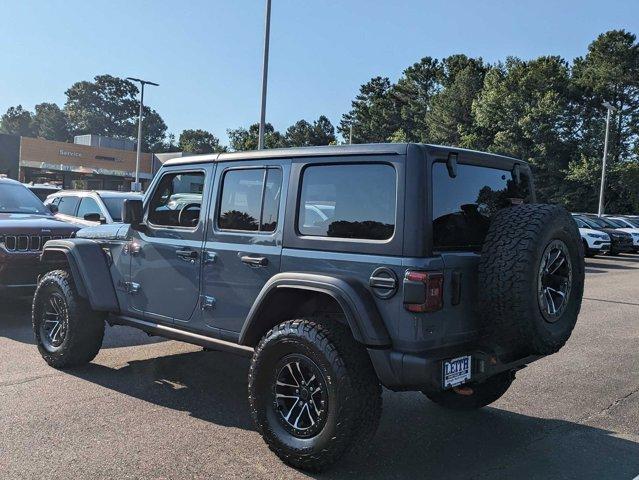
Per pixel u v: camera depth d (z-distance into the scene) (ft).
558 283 12.76
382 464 12.85
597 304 36.94
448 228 12.30
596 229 79.66
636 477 12.51
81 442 13.37
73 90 522.06
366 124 295.48
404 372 11.32
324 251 12.56
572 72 203.00
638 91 178.50
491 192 13.79
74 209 38.73
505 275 11.60
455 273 11.80
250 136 367.66
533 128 172.24
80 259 17.69
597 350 24.23
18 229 25.05
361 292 11.73
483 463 13.05
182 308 15.53
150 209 16.75
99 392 16.88
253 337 13.74
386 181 11.95
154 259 16.29
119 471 11.97
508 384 15.34
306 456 11.97
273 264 13.39
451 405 16.25
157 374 18.76
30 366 19.21
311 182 13.12
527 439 14.55
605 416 16.38
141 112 139.95
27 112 567.18
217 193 14.94
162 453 12.92
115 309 17.67
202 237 15.06
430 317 11.32
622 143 181.06
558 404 17.33
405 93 286.46
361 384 11.67
